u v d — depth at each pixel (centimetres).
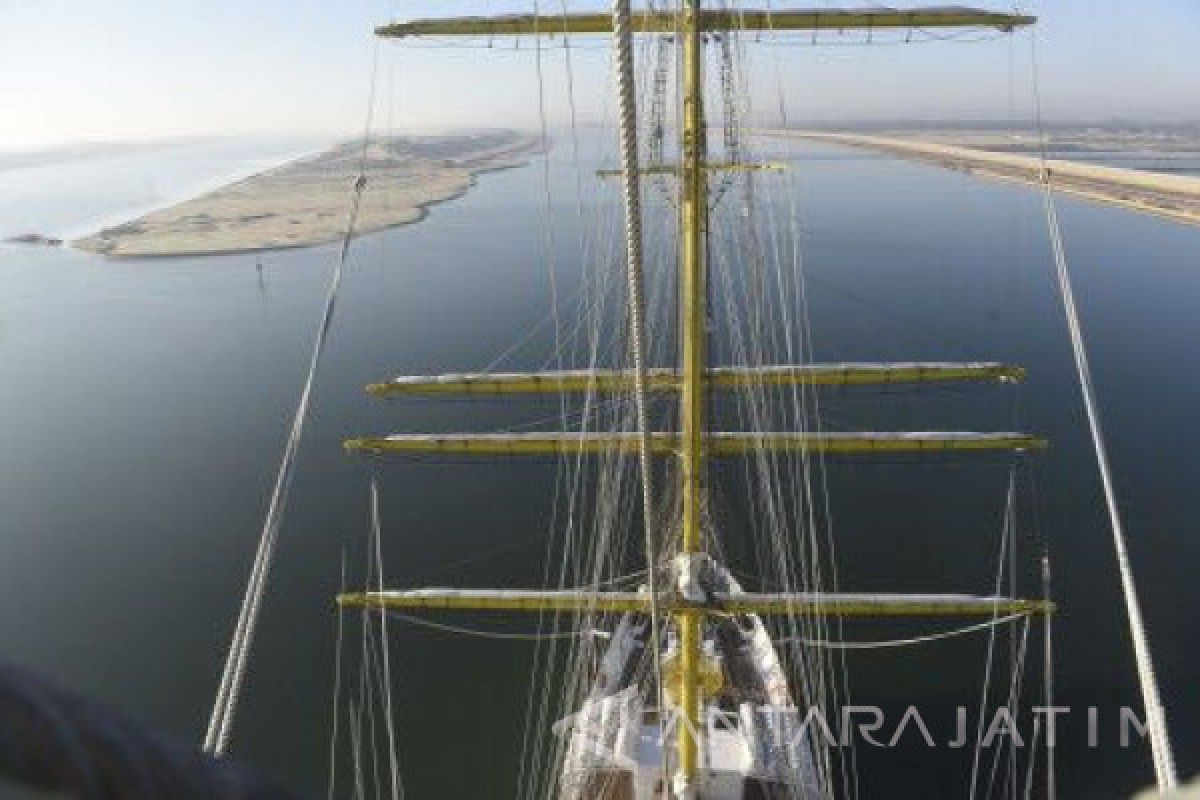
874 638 3044
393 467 4331
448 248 10956
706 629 2684
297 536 3766
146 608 3297
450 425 4606
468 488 4100
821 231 11038
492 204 15888
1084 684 2798
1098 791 2442
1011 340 5991
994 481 4000
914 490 3922
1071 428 4519
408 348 6250
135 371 6172
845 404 4559
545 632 3169
